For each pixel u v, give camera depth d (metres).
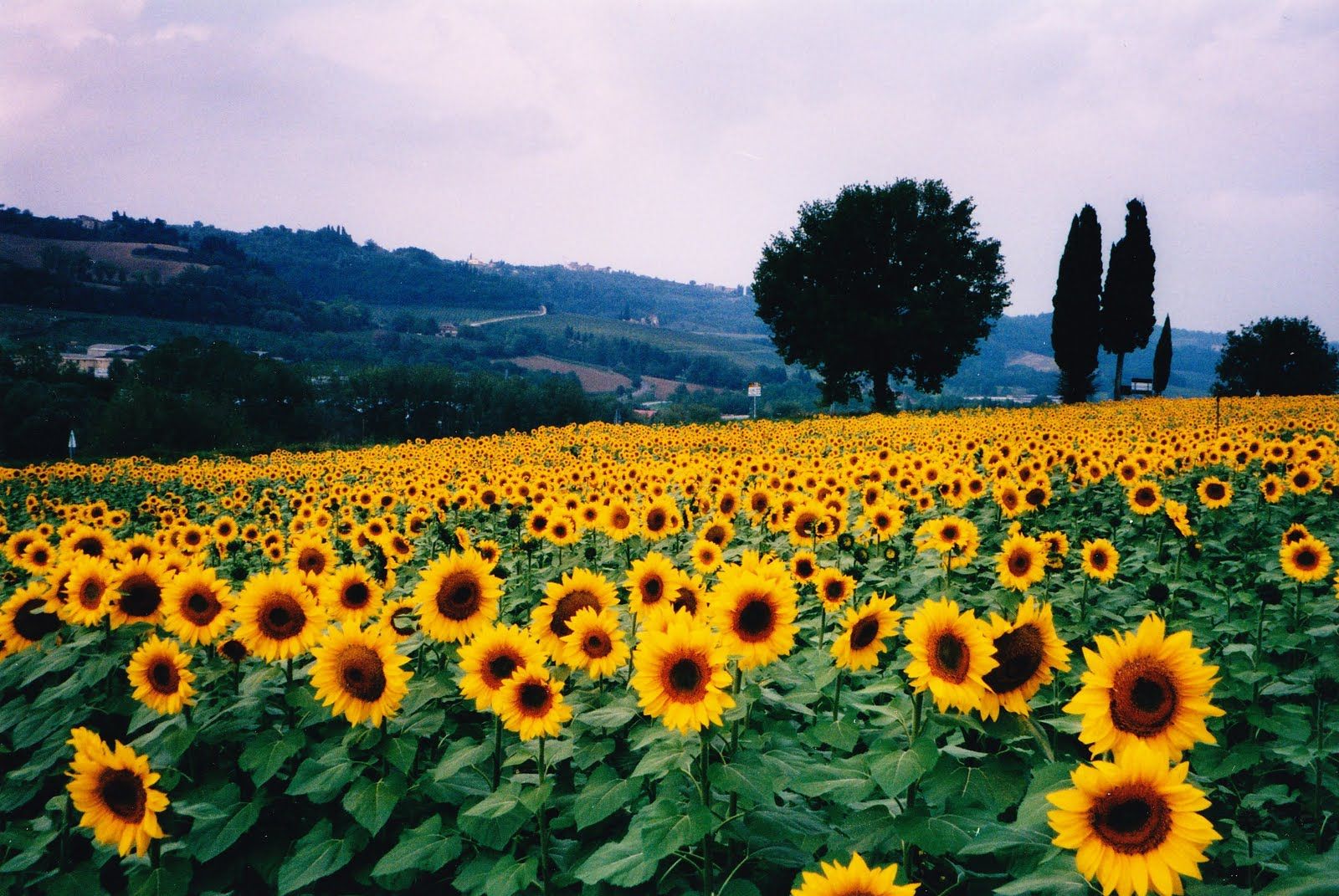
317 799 4.40
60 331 164.75
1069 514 11.72
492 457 29.59
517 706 3.95
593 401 95.44
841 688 5.48
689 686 3.52
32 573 8.51
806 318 62.97
